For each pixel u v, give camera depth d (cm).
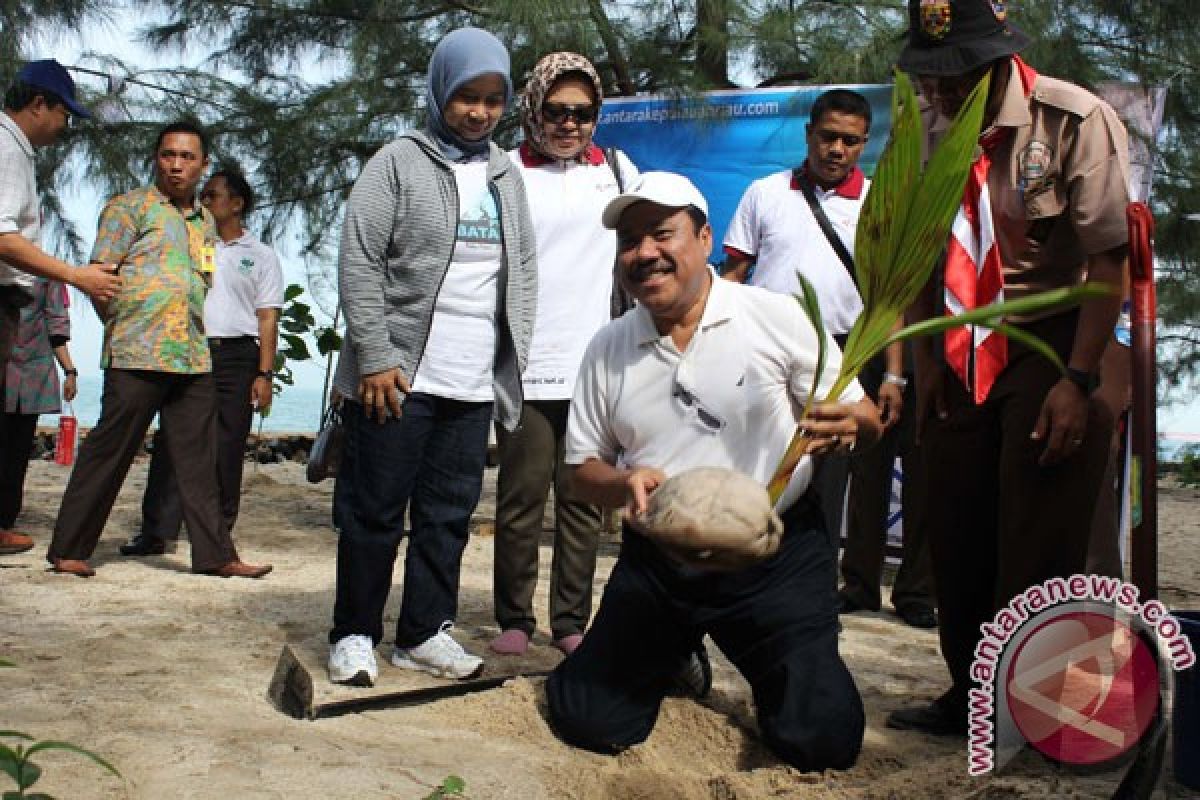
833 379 341
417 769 323
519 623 463
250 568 593
